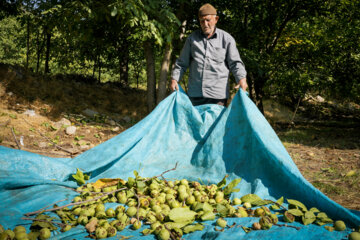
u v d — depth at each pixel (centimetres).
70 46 1455
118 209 233
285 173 263
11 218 216
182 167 339
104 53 1441
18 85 898
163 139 359
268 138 296
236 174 299
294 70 1091
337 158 571
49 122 723
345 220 215
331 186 375
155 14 755
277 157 271
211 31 379
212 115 362
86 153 333
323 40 1137
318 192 238
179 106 372
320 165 512
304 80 1052
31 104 820
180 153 352
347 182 397
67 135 660
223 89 388
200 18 373
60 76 1180
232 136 329
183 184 287
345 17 1129
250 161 297
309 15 1152
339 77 1253
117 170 319
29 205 242
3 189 265
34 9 1024
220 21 1043
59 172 300
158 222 210
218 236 189
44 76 1093
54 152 500
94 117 887
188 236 200
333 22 1152
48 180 280
